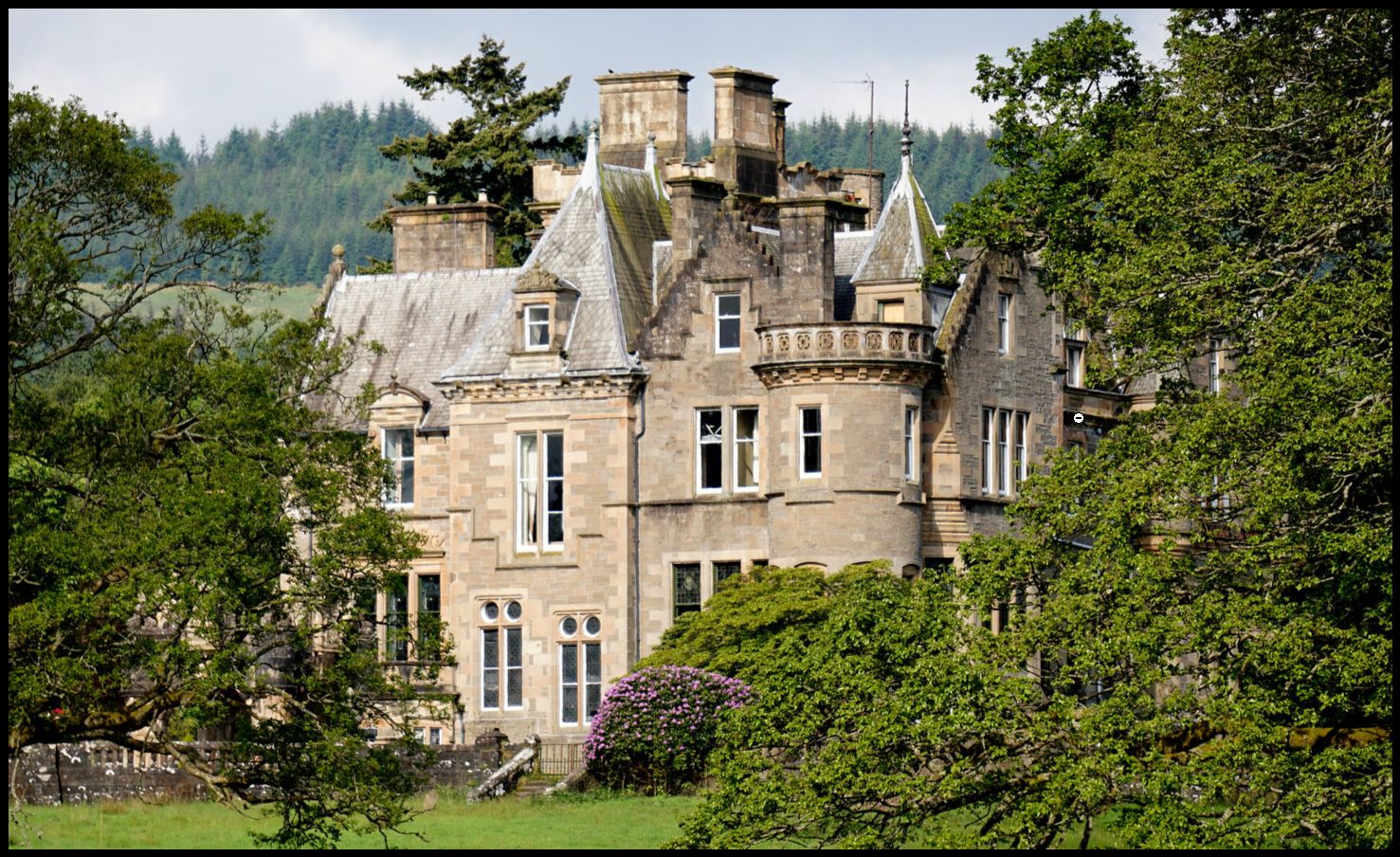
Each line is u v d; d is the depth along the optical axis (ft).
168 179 233.76
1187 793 212.23
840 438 296.30
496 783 275.18
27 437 222.89
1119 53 291.99
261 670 254.06
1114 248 254.68
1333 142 238.89
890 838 197.16
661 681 276.41
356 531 221.46
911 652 204.03
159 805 256.73
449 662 234.99
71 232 230.89
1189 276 230.07
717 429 308.81
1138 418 228.02
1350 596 204.13
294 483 225.76
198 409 233.35
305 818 219.00
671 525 309.01
